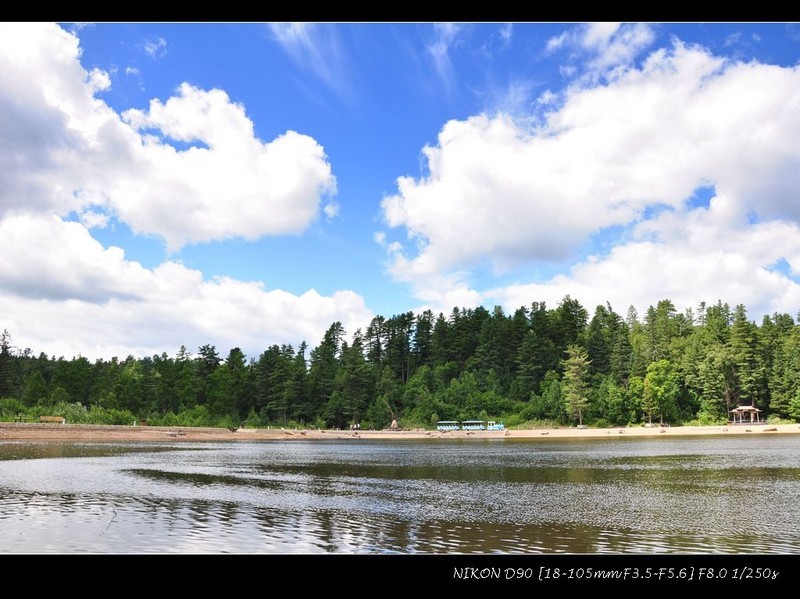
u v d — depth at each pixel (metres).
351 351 146.25
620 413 121.44
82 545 20.36
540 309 162.88
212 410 135.12
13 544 20.45
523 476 40.94
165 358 168.38
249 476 40.88
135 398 128.50
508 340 152.00
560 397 124.25
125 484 35.31
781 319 158.00
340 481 38.22
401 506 28.02
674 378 121.38
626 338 142.12
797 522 23.95
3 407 100.94
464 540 21.27
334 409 136.38
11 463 47.62
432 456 61.16
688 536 21.75
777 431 101.06
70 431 88.25
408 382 149.50
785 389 116.19
